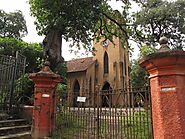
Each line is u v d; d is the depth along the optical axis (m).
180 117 2.86
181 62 2.99
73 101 5.64
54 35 12.45
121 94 4.30
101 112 4.73
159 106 3.10
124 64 31.88
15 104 7.81
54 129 6.01
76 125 5.65
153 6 10.31
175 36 10.72
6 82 7.63
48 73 6.12
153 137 3.41
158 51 3.32
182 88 3.00
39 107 6.02
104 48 31.38
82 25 12.58
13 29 23.22
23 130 6.48
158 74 3.18
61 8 11.28
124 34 15.29
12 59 8.00
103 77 29.92
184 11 9.12
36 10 12.11
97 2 11.81
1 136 5.60
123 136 5.47
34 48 15.14
